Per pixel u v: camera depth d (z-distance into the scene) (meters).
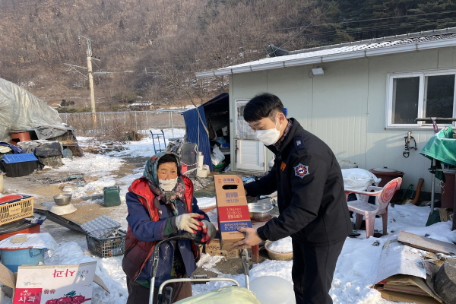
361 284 3.43
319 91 8.26
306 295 2.29
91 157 14.52
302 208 1.98
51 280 2.95
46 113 14.58
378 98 7.32
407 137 6.88
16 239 3.50
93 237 4.41
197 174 9.66
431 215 5.27
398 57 6.98
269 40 55.75
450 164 4.81
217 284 3.67
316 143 2.10
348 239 4.61
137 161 13.86
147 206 2.15
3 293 3.15
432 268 3.39
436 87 6.62
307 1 57.94
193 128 10.74
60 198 6.80
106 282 3.57
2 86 12.82
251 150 9.91
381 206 4.67
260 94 2.20
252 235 2.04
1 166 11.01
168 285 2.17
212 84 52.97
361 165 7.69
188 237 2.11
